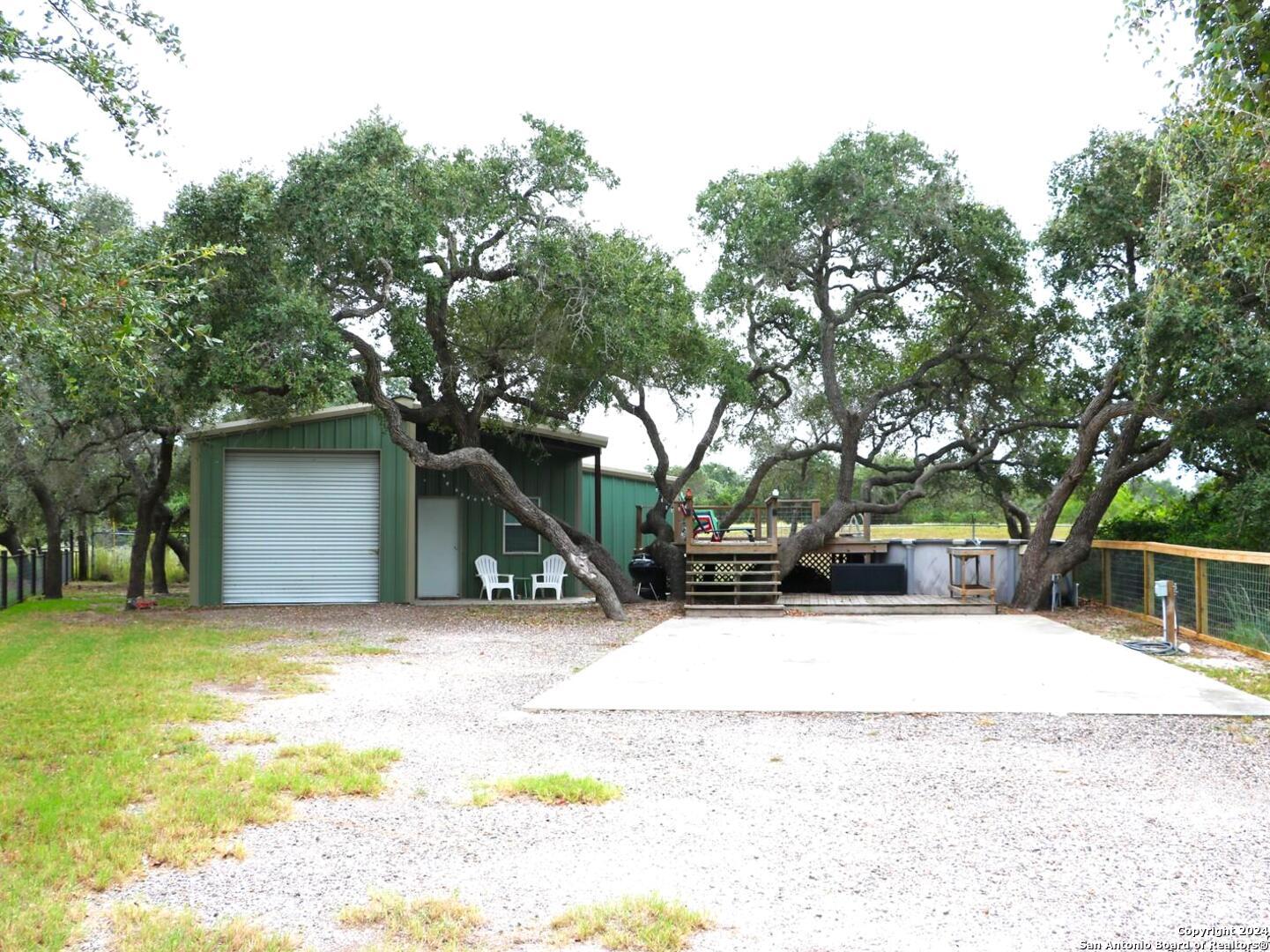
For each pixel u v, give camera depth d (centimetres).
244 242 1225
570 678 853
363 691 799
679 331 1609
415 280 1330
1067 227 1416
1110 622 1324
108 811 447
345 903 349
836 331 1942
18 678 850
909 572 1703
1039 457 1977
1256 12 587
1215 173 709
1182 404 1228
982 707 707
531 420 1719
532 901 350
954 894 354
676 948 307
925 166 1630
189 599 1733
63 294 500
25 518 2294
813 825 437
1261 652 980
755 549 1541
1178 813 453
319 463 1761
